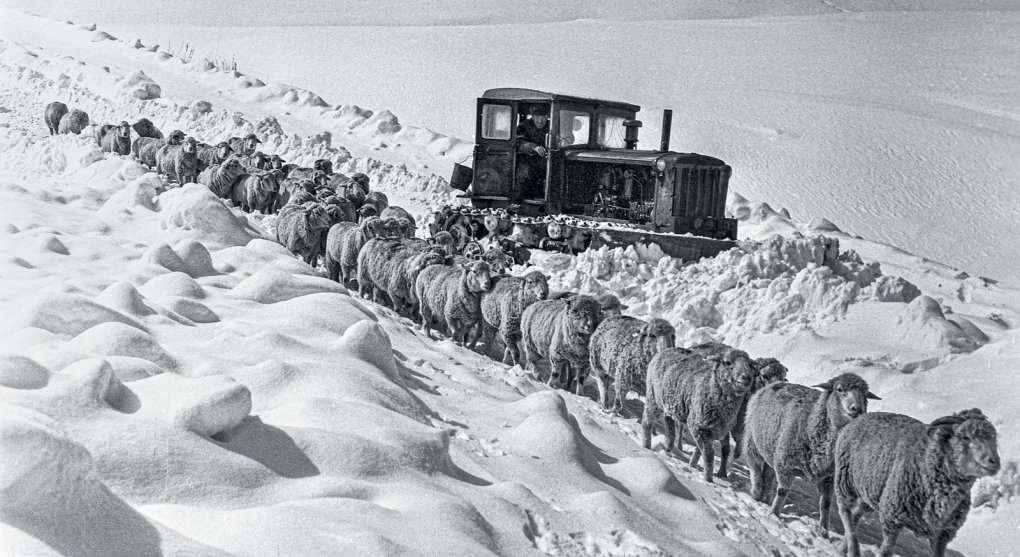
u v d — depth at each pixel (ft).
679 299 47.16
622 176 57.16
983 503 27.09
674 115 186.19
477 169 61.57
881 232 125.08
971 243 122.31
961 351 38.45
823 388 24.84
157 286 29.43
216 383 16.63
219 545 12.88
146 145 74.13
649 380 29.94
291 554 12.68
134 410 16.10
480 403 26.45
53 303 21.24
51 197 50.16
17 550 9.76
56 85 115.65
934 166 154.92
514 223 57.06
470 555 14.33
